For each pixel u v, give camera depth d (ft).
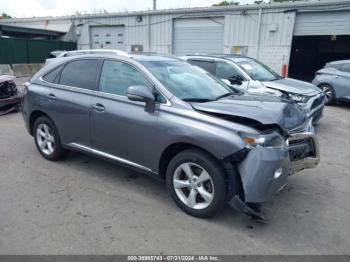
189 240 9.80
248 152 9.66
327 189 13.62
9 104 26.89
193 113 10.68
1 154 16.98
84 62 14.34
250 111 10.46
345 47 77.87
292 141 11.28
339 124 26.18
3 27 64.90
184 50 61.11
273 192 10.05
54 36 75.31
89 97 13.55
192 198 10.96
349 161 17.21
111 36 68.90
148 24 62.80
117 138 12.67
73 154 17.02
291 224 10.84
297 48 80.74
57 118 14.82
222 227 10.52
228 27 55.47
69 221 10.66
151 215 11.16
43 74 15.96
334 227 10.71
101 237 9.83
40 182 13.64
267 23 51.90
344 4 45.68
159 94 11.62
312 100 21.65
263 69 26.91
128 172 14.87
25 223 10.47
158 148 11.40
